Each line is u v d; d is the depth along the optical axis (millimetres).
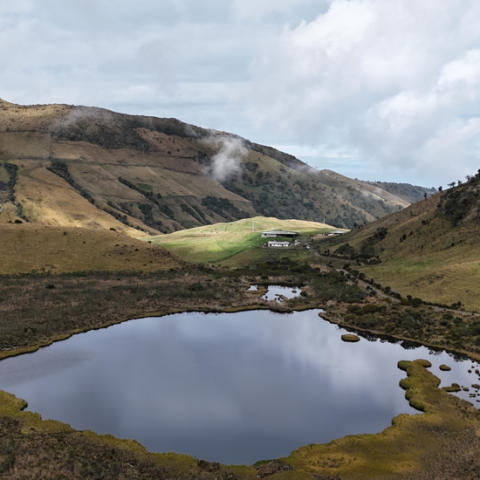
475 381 69062
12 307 104625
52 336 88250
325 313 111750
